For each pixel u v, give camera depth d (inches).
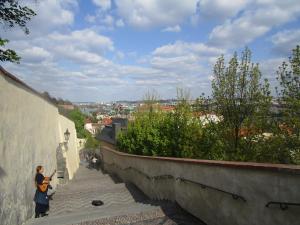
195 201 280.5
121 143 759.7
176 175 324.2
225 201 232.1
